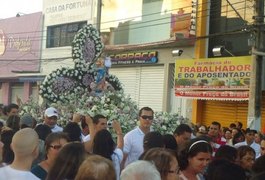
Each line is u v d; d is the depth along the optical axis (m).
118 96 10.33
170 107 21.16
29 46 30.48
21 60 31.08
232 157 5.79
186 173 5.04
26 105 11.95
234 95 17.52
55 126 9.05
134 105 10.62
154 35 22.11
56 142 4.88
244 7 19.03
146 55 22.12
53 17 28.73
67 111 10.52
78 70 11.84
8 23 32.44
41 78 28.84
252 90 14.43
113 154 5.88
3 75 32.41
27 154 3.98
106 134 5.69
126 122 9.41
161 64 21.70
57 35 28.58
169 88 21.17
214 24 20.16
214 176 4.04
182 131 7.02
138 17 23.05
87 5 26.39
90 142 6.18
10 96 32.78
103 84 11.97
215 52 19.14
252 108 14.39
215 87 18.19
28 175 3.93
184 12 20.52
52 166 4.11
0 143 4.79
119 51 23.45
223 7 19.89
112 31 24.28
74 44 12.02
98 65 12.20
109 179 3.19
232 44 19.44
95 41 12.34
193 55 20.23
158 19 21.94
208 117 19.70
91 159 3.29
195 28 20.06
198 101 19.91
